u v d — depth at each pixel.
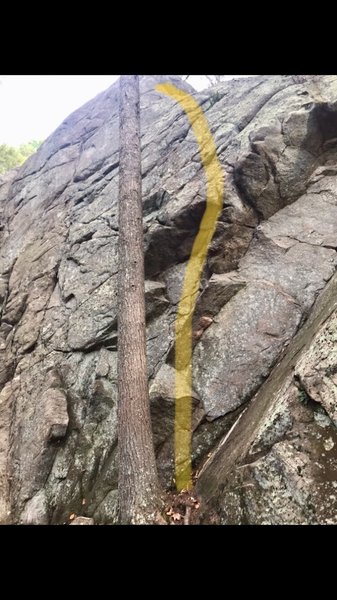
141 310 4.79
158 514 3.39
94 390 5.75
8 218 12.71
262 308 5.40
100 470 4.93
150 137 10.12
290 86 8.52
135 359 4.36
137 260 5.19
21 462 5.54
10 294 9.47
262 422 3.37
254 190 6.72
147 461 3.71
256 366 4.87
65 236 9.50
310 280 5.54
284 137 7.13
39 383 6.60
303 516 2.68
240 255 6.31
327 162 7.17
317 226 6.21
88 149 12.61
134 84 7.21
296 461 2.89
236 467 3.24
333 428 2.90
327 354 3.24
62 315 7.49
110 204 9.05
